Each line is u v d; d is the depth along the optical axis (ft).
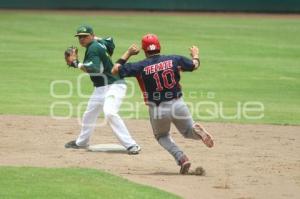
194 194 78.38
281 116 139.23
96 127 124.06
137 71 88.07
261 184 84.23
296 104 154.51
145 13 351.05
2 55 220.84
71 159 97.14
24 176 83.97
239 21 323.78
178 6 362.94
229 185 83.30
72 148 105.40
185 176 87.97
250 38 268.62
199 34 276.21
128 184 81.30
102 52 101.30
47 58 215.92
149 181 84.58
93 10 361.10
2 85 171.32
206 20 324.60
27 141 110.22
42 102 150.00
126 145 102.12
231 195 78.38
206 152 104.27
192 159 99.25
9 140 110.73
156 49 88.63
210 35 274.36
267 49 242.78
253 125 128.67
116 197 74.90
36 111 138.82
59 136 114.83
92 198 74.33
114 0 364.58
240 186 83.05
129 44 246.68
